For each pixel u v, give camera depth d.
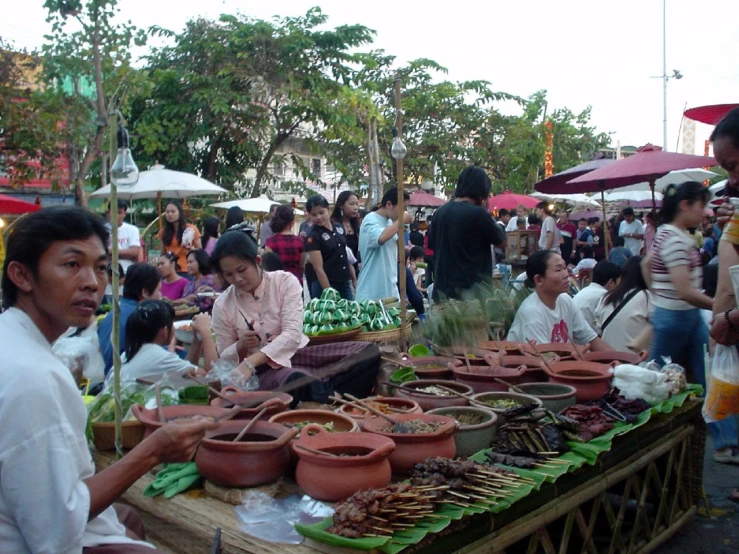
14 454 1.41
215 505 2.05
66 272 1.55
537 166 19.05
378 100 17.05
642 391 2.89
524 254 8.42
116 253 2.30
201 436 1.77
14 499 1.43
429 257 8.64
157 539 2.17
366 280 5.11
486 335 3.33
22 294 1.59
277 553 1.78
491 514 2.06
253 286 3.19
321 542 1.78
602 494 2.64
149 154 12.80
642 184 8.48
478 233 4.02
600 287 4.55
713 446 4.44
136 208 13.22
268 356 3.02
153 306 3.10
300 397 3.06
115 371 2.35
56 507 1.44
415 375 3.17
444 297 3.74
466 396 2.73
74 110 9.89
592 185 7.61
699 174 8.15
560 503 2.34
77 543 1.48
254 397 2.56
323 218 5.60
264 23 13.62
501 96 18.45
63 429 1.47
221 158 14.55
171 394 2.67
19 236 1.55
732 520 3.34
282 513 1.99
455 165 17.69
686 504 3.29
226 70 13.16
